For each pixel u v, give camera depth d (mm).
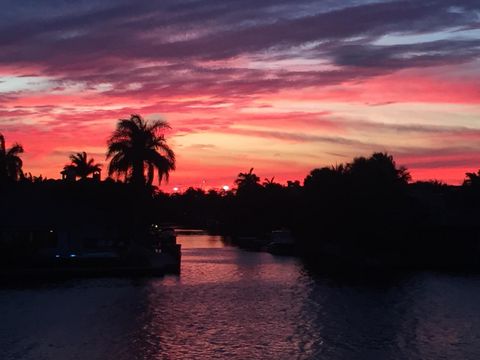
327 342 32344
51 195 67938
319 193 82188
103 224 67000
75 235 65500
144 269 56344
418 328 35812
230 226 157375
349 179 78500
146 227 73875
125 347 30844
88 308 40500
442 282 55656
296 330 34969
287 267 67375
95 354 29578
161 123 74812
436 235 77125
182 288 49594
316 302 44094
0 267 54594
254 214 131500
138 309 40375
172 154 74812
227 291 48469
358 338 33281
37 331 34062
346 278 58094
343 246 79000
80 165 115562
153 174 73688
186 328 35125
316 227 83500
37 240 64750
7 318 37312
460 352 30719
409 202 76625
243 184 165750
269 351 30422
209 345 31422
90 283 51656
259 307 41812
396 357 29688
